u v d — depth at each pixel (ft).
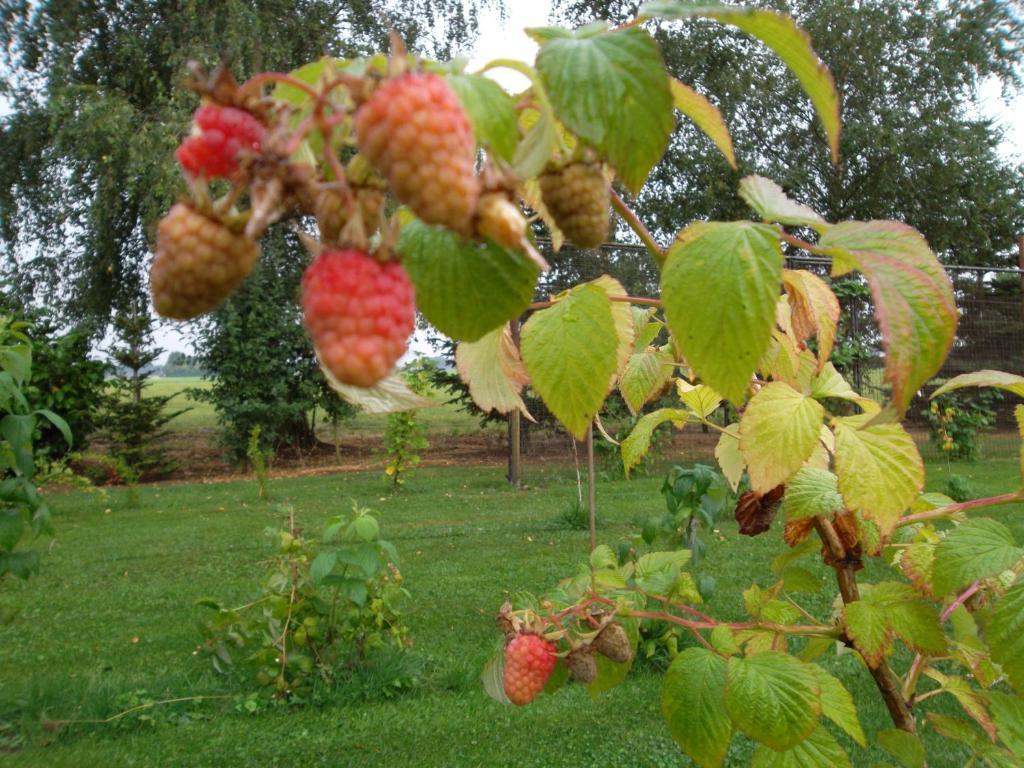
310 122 1.75
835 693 4.03
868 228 2.53
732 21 2.33
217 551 21.52
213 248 1.77
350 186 1.88
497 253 2.76
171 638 14.25
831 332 3.71
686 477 12.92
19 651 13.60
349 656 12.31
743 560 18.42
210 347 42.52
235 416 42.22
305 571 11.91
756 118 57.26
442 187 1.62
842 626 4.23
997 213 58.70
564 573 18.01
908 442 3.47
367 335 1.73
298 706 11.30
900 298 2.30
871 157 56.18
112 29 44.52
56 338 38.40
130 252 46.98
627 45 2.20
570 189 2.22
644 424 4.99
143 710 10.95
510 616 4.42
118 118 37.81
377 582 12.38
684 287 2.60
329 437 59.21
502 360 3.67
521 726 10.59
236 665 12.21
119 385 39.83
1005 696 4.38
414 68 1.72
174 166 35.94
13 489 10.03
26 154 45.44
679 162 52.60
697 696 3.86
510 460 32.07
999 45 56.34
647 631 12.53
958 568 3.67
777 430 3.46
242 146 1.79
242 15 40.11
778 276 2.55
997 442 37.47
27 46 44.62
